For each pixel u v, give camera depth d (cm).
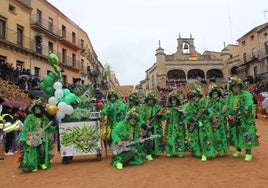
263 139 1095
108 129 854
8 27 2623
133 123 766
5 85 1820
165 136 832
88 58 4603
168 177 596
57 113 798
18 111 1175
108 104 859
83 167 753
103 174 655
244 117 741
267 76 3994
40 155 757
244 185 520
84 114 839
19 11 2798
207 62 5453
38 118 770
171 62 5388
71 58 3869
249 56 4653
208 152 753
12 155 1047
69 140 820
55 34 3353
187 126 810
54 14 3512
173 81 5031
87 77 4284
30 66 2903
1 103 1164
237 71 5112
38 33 3052
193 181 559
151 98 845
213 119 775
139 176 617
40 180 639
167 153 817
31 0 3033
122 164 726
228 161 728
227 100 785
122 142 736
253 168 640
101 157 848
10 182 643
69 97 831
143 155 782
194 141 788
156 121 830
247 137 728
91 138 829
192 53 5669
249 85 3425
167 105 835
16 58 2694
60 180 624
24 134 747
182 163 727
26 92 1980
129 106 872
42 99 868
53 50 3400
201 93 816
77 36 4103
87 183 585
